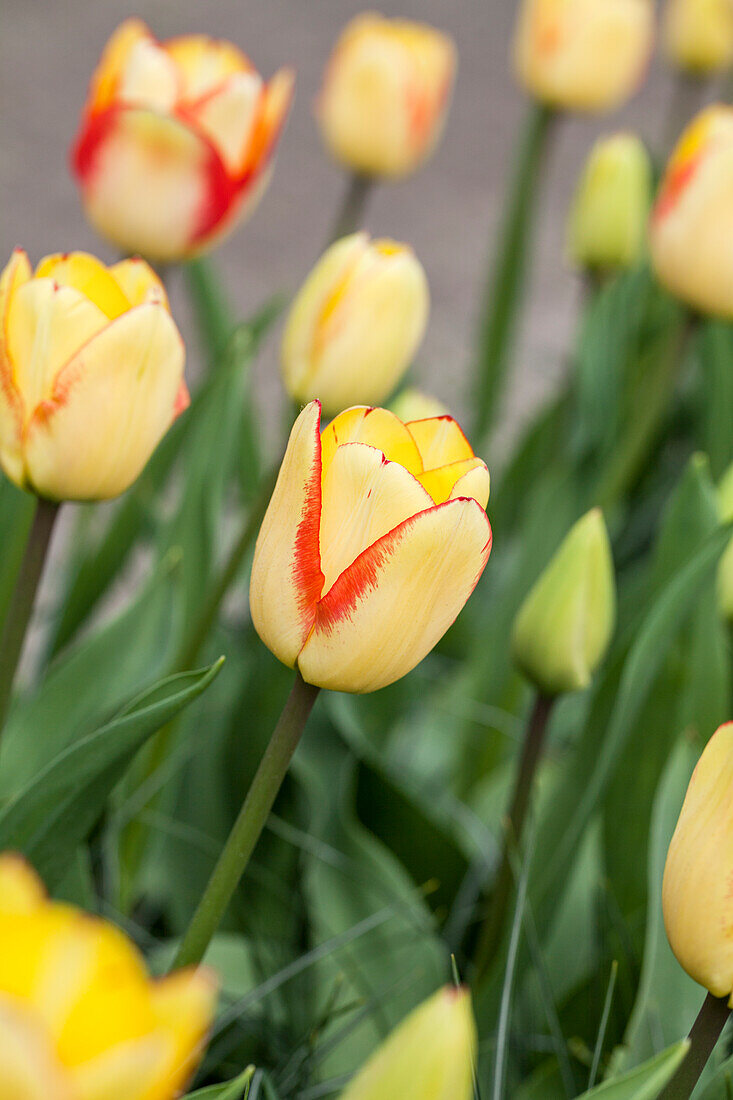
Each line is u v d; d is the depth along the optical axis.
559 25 1.62
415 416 1.12
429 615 0.82
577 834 1.00
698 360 1.65
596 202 1.52
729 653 1.13
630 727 1.03
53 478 0.88
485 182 4.46
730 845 0.81
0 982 0.62
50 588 1.37
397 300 1.00
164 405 0.89
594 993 1.02
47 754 1.03
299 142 4.54
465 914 1.07
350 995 1.04
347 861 1.09
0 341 0.88
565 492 1.37
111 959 0.63
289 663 0.83
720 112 1.18
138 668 1.05
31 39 4.65
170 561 1.05
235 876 0.85
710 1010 0.83
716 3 1.78
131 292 0.91
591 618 0.97
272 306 1.19
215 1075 1.04
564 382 1.68
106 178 1.06
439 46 1.39
